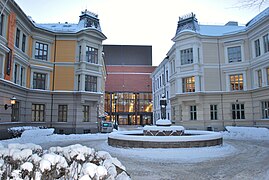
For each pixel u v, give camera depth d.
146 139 12.73
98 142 17.95
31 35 23.58
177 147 12.55
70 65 24.84
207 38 26.88
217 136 13.63
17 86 19.81
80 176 3.30
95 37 25.58
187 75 26.58
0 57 17.48
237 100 25.44
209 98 26.14
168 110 34.53
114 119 60.06
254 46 24.70
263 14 25.28
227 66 26.39
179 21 29.48
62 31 25.03
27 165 3.31
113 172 3.68
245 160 10.12
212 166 8.98
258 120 23.72
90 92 24.55
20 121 21.25
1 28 17.88
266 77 22.94
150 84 62.47
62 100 24.36
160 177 7.43
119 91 61.75
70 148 4.50
